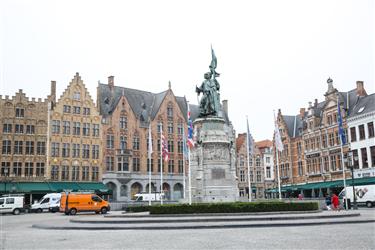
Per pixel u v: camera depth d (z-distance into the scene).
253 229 20.19
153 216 25.44
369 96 57.31
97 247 14.67
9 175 56.56
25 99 59.34
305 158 68.56
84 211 41.31
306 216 24.28
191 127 30.95
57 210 49.12
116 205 46.22
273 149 78.12
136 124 68.81
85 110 64.25
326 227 20.81
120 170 65.75
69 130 62.34
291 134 73.94
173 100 74.06
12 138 57.69
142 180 67.56
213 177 31.02
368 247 13.55
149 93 76.12
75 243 16.02
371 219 23.88
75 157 62.12
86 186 60.50
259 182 83.00
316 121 66.62
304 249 13.38
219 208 25.66
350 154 39.31
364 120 55.69
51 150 60.22
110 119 66.25
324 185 60.38
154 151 69.94
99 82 68.62
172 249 13.81
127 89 72.94
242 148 82.44
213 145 31.56
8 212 44.69
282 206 26.67
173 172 71.69
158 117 71.62
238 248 13.76
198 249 13.67
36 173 58.72
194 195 31.19
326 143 63.47
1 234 20.48
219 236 17.30
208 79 34.09
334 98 62.31
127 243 15.62
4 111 57.69
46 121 60.41
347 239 15.71
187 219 23.39
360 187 44.91
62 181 60.41
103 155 64.44
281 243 14.84
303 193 68.50
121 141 66.94
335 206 33.34
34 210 49.09
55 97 62.78
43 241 16.95
